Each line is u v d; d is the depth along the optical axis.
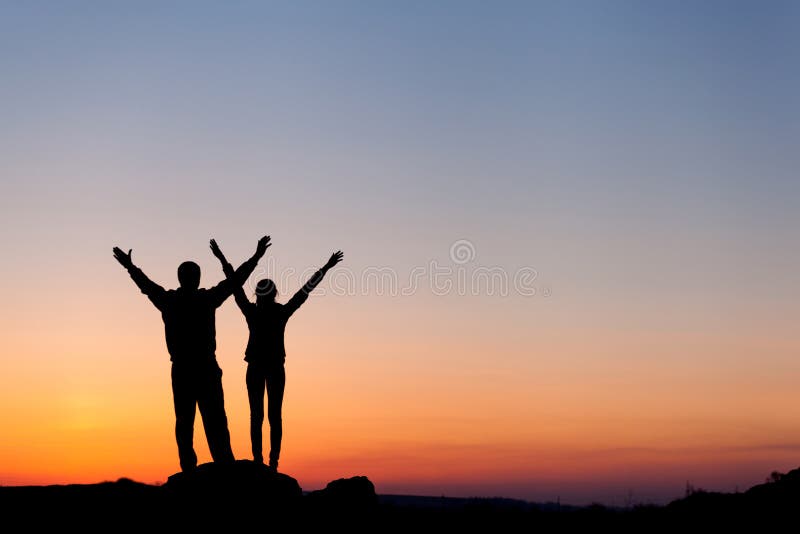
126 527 20.48
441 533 23.30
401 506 25.19
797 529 23.78
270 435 23.56
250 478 21.59
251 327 23.77
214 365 22.72
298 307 24.03
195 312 22.58
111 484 22.56
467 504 26.33
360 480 23.52
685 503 26.72
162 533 20.39
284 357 23.92
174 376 22.52
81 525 20.39
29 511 20.88
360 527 22.22
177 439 22.45
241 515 21.03
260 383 23.67
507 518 25.53
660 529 24.56
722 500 26.67
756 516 24.98
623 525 25.23
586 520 25.64
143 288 22.72
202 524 20.81
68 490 22.17
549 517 26.06
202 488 21.30
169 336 22.62
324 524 21.88
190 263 22.91
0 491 22.00
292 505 21.75
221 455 22.52
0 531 19.80
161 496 21.56
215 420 22.52
